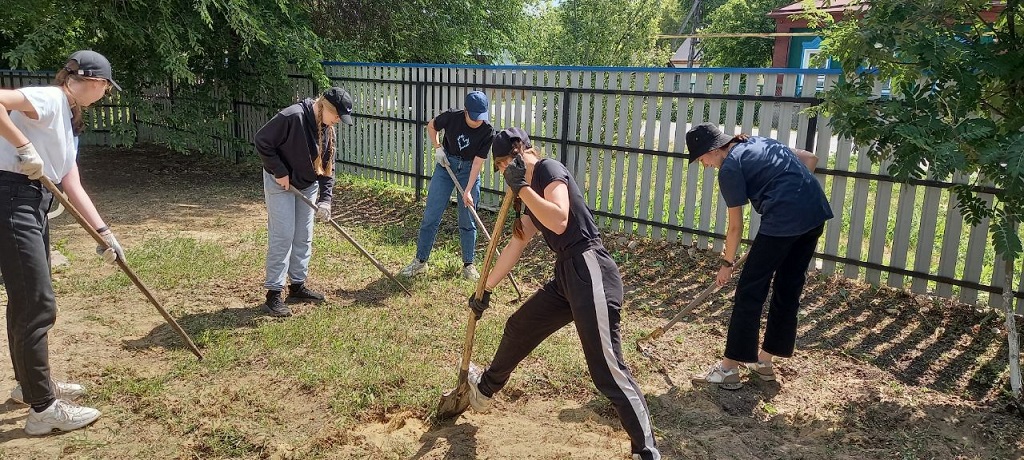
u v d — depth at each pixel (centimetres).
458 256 699
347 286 596
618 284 320
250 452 351
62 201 343
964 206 426
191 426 367
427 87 922
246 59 1125
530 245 731
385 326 505
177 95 1148
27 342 342
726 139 416
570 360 453
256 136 484
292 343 470
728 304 573
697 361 468
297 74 1134
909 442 368
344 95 501
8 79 1286
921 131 379
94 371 425
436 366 443
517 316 349
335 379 419
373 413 389
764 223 400
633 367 454
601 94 734
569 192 317
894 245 562
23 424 366
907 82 419
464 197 592
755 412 404
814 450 363
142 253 664
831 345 492
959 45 382
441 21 1465
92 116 1355
